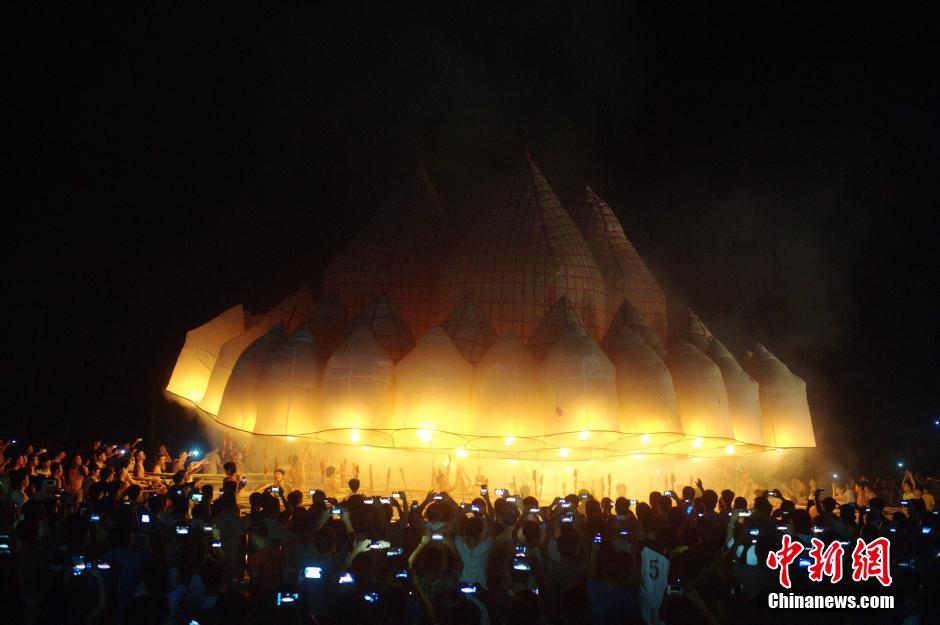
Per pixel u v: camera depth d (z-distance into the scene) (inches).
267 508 431.2
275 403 994.7
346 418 959.6
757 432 1079.6
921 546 468.8
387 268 1199.6
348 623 267.9
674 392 1013.2
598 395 967.6
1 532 542.0
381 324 1069.1
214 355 1120.2
